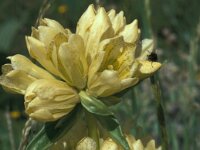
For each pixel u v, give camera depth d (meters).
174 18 0.83
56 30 0.28
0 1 0.94
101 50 0.28
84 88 0.29
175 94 0.64
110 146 0.28
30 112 0.27
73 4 0.89
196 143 0.53
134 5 0.58
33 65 0.29
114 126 0.28
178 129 0.60
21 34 0.91
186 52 0.76
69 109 0.28
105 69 0.28
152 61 0.30
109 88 0.28
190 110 0.53
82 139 0.29
